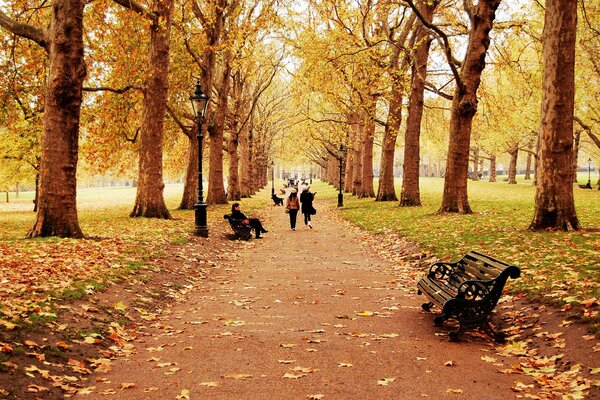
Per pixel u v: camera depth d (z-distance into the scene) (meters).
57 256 11.16
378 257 15.23
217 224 22.48
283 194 55.50
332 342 6.96
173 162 43.31
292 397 5.03
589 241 12.16
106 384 5.47
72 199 14.72
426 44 27.41
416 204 29.02
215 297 10.09
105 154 28.73
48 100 14.34
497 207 26.22
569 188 14.53
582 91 35.66
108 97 25.64
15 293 7.73
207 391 5.23
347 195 49.66
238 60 27.31
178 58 29.08
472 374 5.67
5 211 41.38
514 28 23.06
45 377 5.31
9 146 34.16
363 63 24.17
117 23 23.70
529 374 5.62
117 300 8.64
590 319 6.59
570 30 13.99
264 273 12.77
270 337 7.24
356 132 44.34
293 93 28.86
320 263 14.19
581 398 4.79
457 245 13.84
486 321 7.01
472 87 21.36
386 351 6.55
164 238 15.65
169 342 7.07
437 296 7.78
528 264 10.41
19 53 19.95
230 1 31.52
